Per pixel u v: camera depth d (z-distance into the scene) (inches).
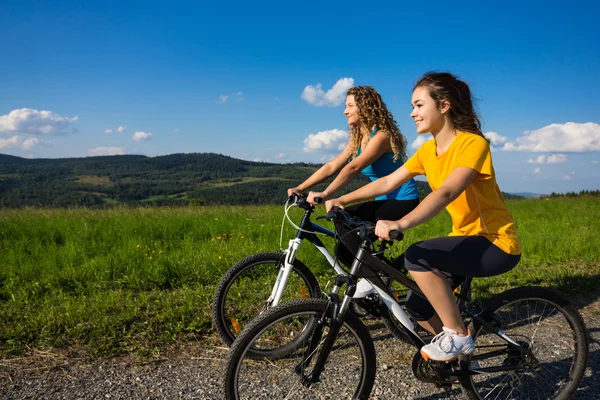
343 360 102.5
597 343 149.1
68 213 378.6
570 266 247.6
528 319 112.7
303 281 144.6
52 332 143.4
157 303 170.2
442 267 94.7
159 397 111.0
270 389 103.5
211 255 231.1
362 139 146.8
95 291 188.1
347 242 127.9
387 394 115.0
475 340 104.9
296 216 384.5
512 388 110.2
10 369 123.0
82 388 114.3
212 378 121.0
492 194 93.6
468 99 95.5
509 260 94.0
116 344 138.6
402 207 138.1
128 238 276.5
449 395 115.2
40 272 206.2
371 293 110.9
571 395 109.1
